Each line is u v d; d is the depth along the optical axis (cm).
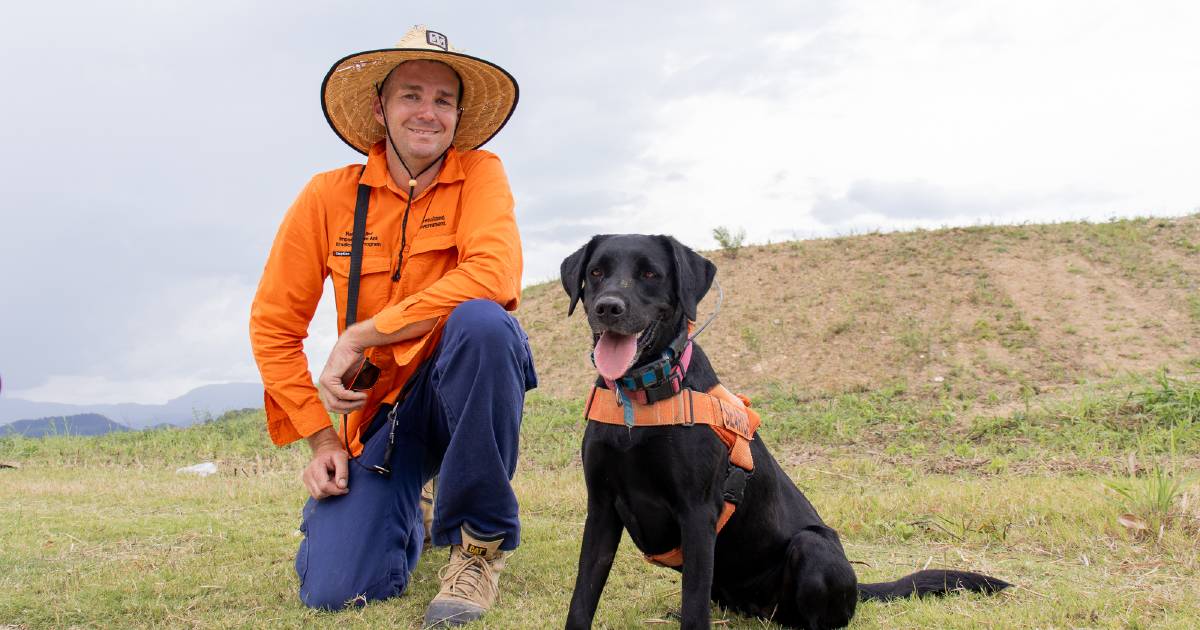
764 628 293
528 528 446
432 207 331
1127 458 670
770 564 299
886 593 307
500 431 293
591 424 278
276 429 339
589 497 282
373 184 329
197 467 812
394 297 326
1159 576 329
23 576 334
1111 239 1502
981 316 1273
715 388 292
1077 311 1262
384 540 309
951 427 888
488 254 306
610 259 295
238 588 319
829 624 280
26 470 801
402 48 318
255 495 562
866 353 1222
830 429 909
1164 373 917
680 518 267
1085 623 277
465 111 363
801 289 1454
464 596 290
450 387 291
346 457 324
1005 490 509
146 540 409
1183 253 1418
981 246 1505
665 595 326
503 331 289
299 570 315
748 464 278
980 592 310
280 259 329
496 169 343
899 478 643
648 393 268
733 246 1670
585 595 266
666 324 288
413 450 329
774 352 1278
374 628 277
